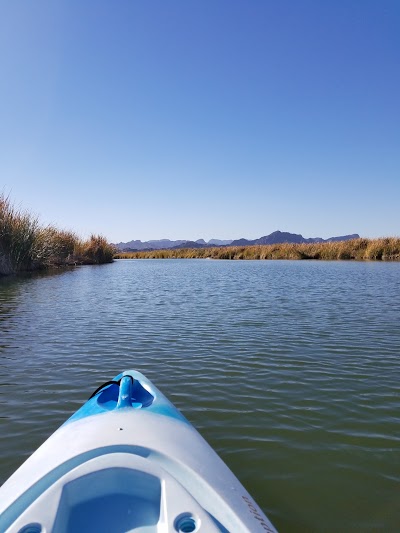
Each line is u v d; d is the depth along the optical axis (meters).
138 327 9.09
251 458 3.79
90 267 32.41
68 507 2.23
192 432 3.30
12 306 11.97
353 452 3.91
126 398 3.75
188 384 5.59
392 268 28.50
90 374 5.98
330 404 4.96
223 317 10.27
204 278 22.02
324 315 10.49
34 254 24.25
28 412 4.70
